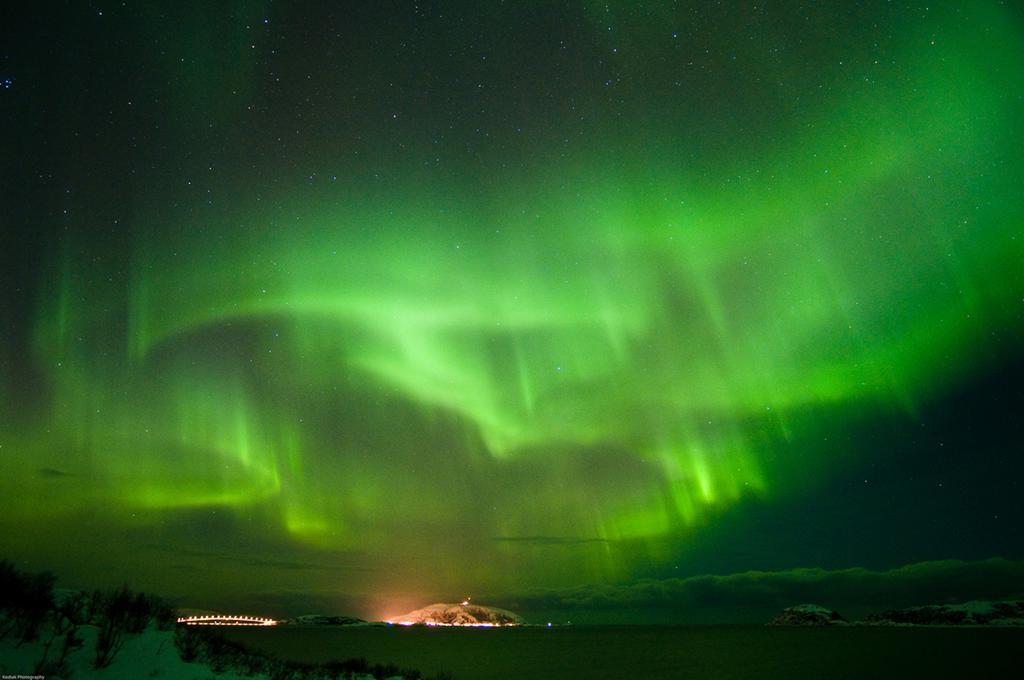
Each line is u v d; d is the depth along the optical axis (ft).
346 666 63.77
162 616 40.24
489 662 160.15
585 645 281.95
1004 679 110.11
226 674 35.83
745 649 235.81
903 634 460.55
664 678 109.81
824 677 112.98
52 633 30.91
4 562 31.89
